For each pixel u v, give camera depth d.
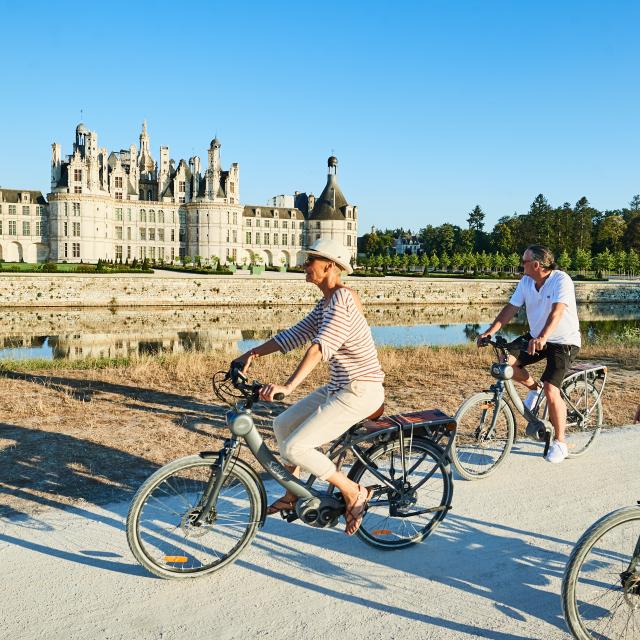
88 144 98.44
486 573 3.66
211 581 3.45
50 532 3.97
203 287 50.38
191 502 4.07
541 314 5.42
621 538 3.28
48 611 3.09
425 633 3.02
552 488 5.04
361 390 3.48
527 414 5.54
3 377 9.35
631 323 37.75
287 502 3.71
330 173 118.50
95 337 27.80
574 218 125.69
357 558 3.79
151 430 6.41
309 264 3.50
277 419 3.74
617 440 6.43
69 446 5.77
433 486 4.52
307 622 3.08
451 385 9.34
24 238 99.62
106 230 101.00
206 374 9.85
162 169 110.69
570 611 2.90
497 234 125.38
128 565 3.58
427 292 58.44
